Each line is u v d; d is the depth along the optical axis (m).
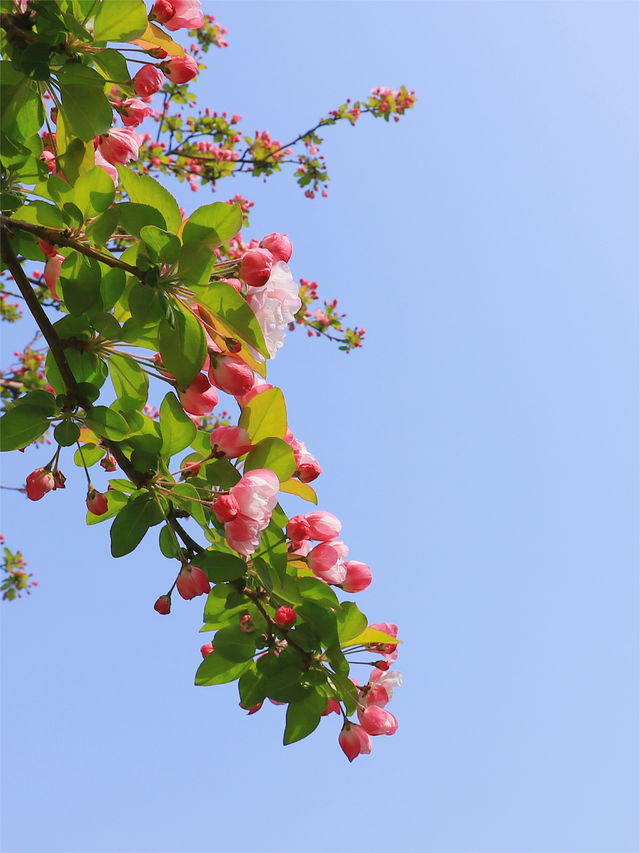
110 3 0.79
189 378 0.78
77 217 0.79
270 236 0.81
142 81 0.81
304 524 0.81
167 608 0.82
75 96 0.80
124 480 0.82
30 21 0.78
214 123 1.87
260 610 0.81
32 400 0.78
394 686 0.83
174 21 0.82
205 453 0.83
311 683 0.80
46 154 0.84
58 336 0.79
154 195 0.78
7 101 0.79
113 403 0.82
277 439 0.80
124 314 0.80
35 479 0.79
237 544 0.78
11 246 0.80
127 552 0.80
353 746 0.82
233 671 0.83
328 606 0.82
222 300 0.77
